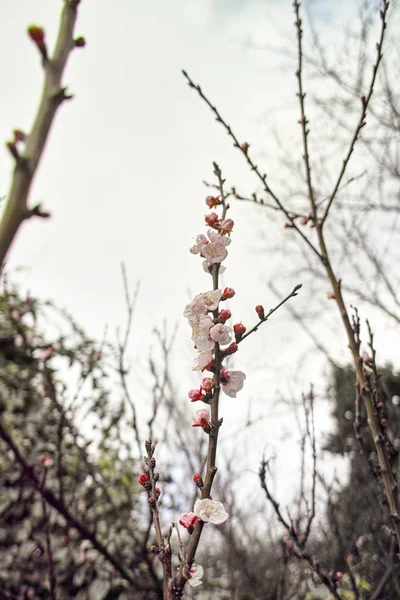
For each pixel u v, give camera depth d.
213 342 1.47
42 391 4.20
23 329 4.66
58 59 0.84
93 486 4.21
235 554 4.48
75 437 3.61
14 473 4.08
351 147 2.37
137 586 3.19
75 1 0.90
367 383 2.08
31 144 0.76
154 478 1.44
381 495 2.17
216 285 1.55
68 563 3.99
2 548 4.10
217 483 4.64
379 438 1.97
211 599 4.54
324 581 2.19
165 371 3.20
